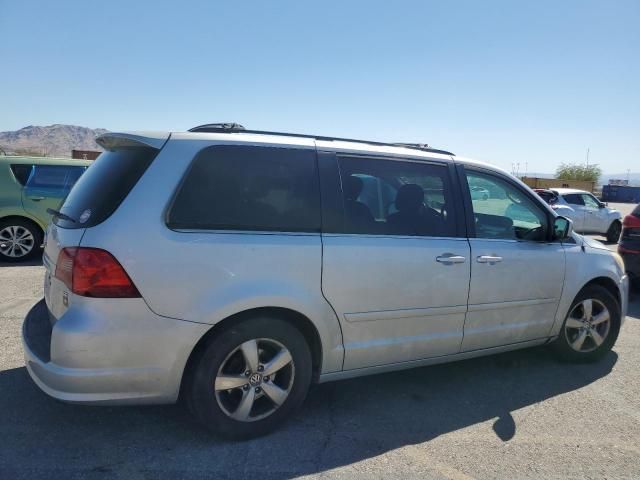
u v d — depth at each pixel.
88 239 2.70
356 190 3.42
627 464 3.06
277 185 3.14
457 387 4.06
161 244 2.76
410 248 3.48
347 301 3.25
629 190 59.09
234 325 2.94
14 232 8.42
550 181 57.34
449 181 3.83
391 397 3.83
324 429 3.29
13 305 5.76
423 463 2.97
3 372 3.90
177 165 2.91
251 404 3.05
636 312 6.62
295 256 3.06
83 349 2.64
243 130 3.28
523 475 2.90
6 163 8.41
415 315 3.52
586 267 4.45
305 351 3.18
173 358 2.80
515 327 4.08
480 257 3.79
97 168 3.23
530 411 3.70
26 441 2.99
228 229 2.95
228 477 2.74
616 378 4.36
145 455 2.90
